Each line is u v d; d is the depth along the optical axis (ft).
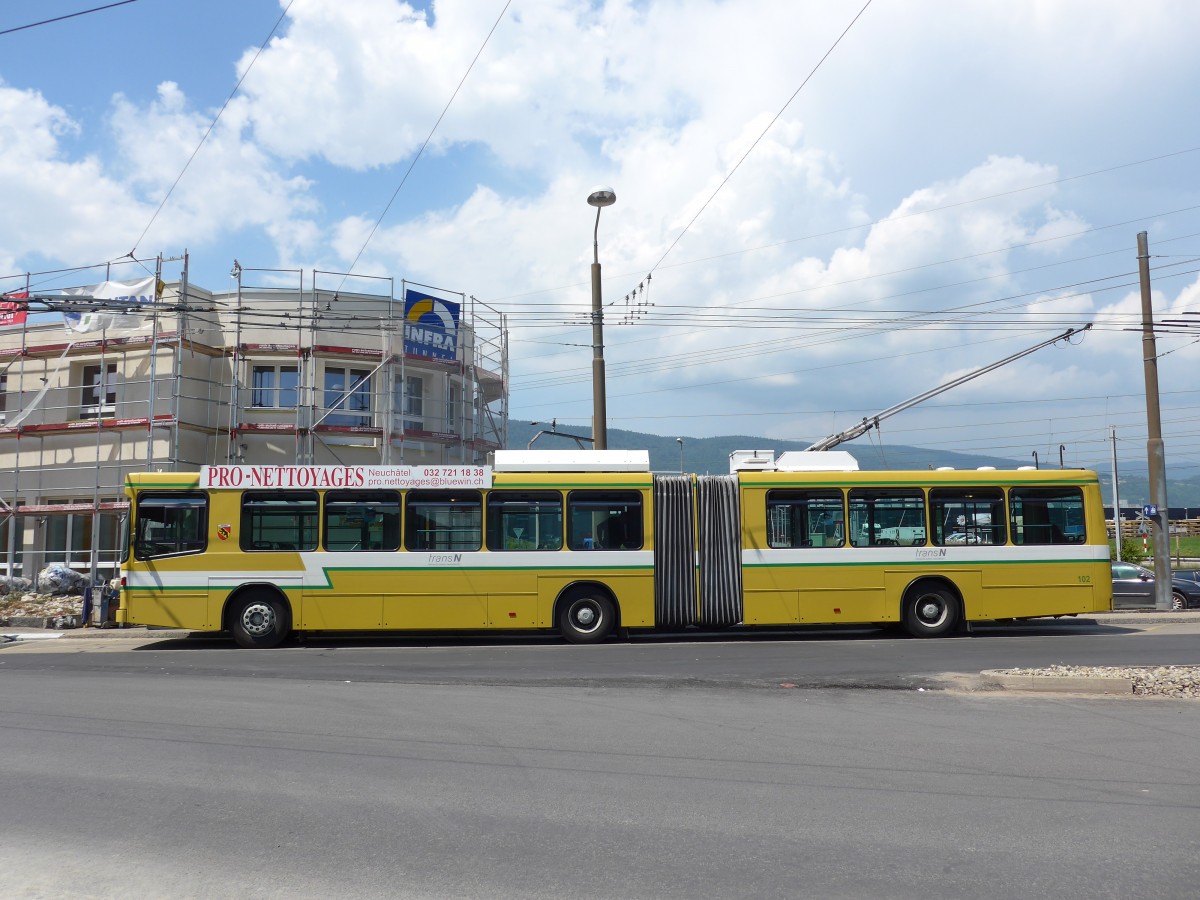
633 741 29.25
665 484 60.03
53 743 28.73
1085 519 61.05
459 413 104.63
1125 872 17.62
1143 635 61.05
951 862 18.16
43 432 90.79
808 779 24.54
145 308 82.12
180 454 88.99
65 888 16.78
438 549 58.54
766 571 59.47
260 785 23.81
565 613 58.75
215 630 58.65
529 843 19.27
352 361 95.35
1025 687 39.91
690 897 16.42
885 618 59.62
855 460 63.82
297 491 58.49
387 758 26.81
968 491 60.90
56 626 71.05
